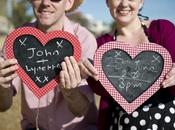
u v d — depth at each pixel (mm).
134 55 3016
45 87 3041
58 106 3320
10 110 5535
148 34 3199
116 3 3123
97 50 2996
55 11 3170
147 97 3020
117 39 3219
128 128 3033
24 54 3016
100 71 3008
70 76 2879
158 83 3008
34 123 3408
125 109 3023
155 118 3018
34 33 3006
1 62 2885
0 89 3057
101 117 3197
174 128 3039
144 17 3270
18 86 3350
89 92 3238
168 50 3119
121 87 3029
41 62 3023
